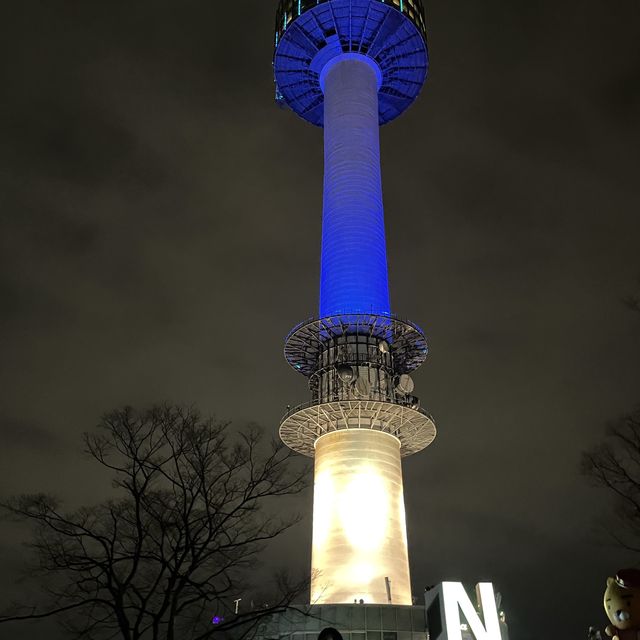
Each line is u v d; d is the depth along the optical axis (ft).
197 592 103.09
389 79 287.07
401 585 171.42
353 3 258.57
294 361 220.23
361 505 177.68
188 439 114.62
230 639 116.47
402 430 199.31
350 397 190.39
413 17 268.41
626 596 80.94
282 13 278.87
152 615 94.12
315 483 189.78
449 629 149.69
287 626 151.12
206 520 107.96
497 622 154.71
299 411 191.42
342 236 222.69
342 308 210.59
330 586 168.45
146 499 106.52
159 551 106.11
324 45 270.87
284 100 296.30
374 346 205.57
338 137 245.04
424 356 216.13
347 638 152.56
